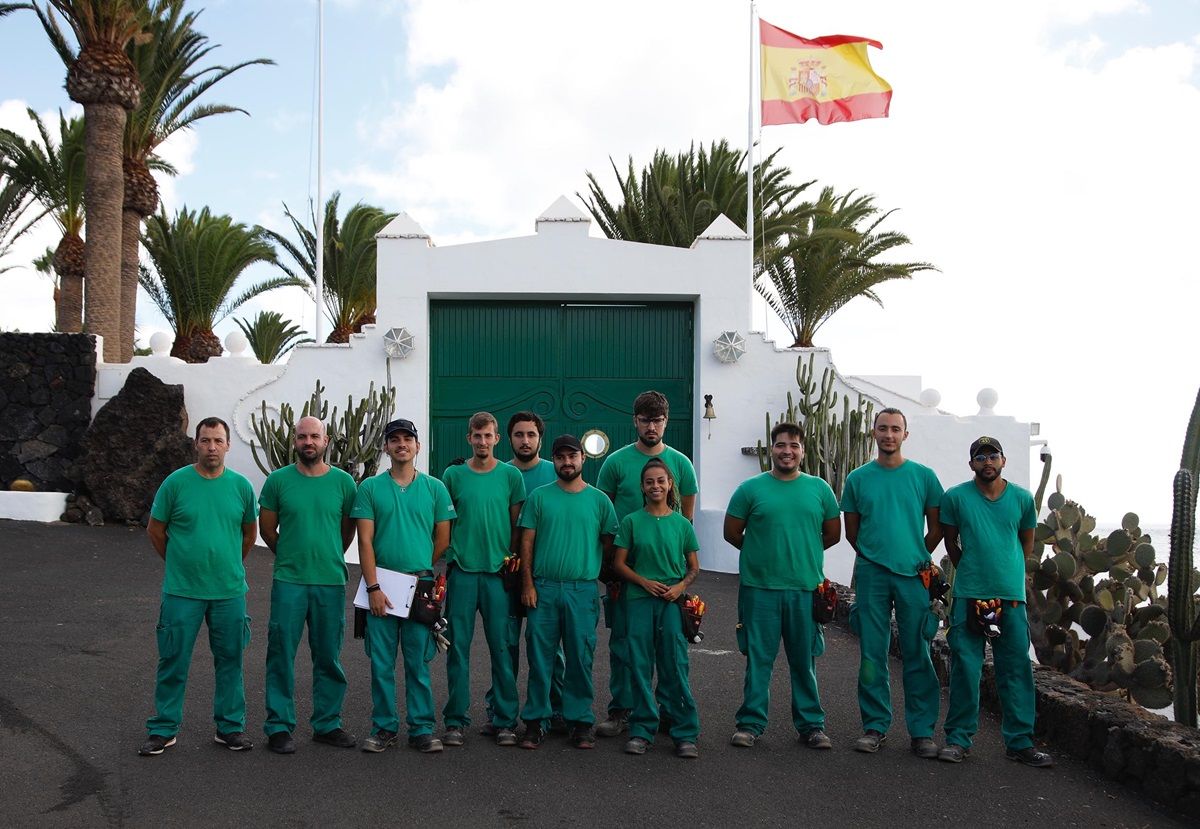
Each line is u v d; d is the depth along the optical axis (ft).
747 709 21.35
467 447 49.29
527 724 21.11
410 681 20.56
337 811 17.26
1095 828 17.49
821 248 75.10
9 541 40.81
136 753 19.61
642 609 20.99
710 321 48.60
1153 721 20.08
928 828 17.29
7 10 62.39
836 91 56.49
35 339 48.52
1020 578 20.85
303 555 20.36
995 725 23.39
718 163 76.69
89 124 60.34
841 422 47.06
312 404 45.65
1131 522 29.32
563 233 48.37
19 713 21.39
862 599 21.56
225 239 88.22
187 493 20.03
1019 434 48.55
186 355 91.20
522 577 21.21
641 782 19.07
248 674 26.08
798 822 17.38
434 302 49.55
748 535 21.68
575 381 49.70
